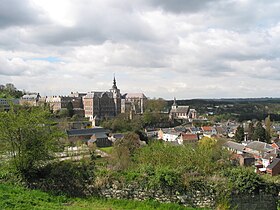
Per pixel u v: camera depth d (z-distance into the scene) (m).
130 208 15.38
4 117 17.44
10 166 17.48
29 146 17.75
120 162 25.80
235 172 16.58
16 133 17.55
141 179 16.67
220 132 121.81
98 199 16.39
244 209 15.91
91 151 46.47
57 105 146.38
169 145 24.42
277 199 16.28
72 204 15.27
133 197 16.50
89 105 145.38
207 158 20.11
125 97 176.62
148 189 16.42
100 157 44.56
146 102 164.75
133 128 103.94
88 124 111.81
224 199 15.80
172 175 16.38
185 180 16.22
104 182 16.89
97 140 81.12
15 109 18.58
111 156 40.09
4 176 17.41
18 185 16.89
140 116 127.38
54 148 18.41
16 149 17.69
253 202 16.03
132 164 23.25
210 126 135.62
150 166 17.61
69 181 17.12
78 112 144.00
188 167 17.94
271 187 16.30
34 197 14.99
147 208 15.41
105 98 150.50
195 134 96.44
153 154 21.61
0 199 13.31
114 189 16.72
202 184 16.17
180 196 16.11
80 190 16.89
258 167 55.25
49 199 15.18
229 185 16.03
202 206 15.92
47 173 17.83
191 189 16.12
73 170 17.59
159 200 16.23
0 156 17.86
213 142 58.12
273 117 189.88
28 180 17.27
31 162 17.75
